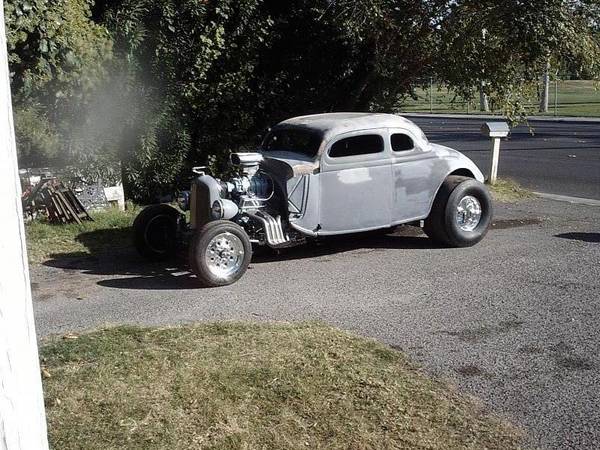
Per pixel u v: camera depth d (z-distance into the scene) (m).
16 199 1.58
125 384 4.44
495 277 7.34
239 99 11.91
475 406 4.32
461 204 8.73
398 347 5.32
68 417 4.01
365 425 4.00
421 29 11.72
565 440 3.93
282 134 8.55
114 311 6.36
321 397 4.31
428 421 4.09
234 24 11.51
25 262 1.61
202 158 12.14
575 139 24.38
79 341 5.29
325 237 8.19
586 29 11.52
